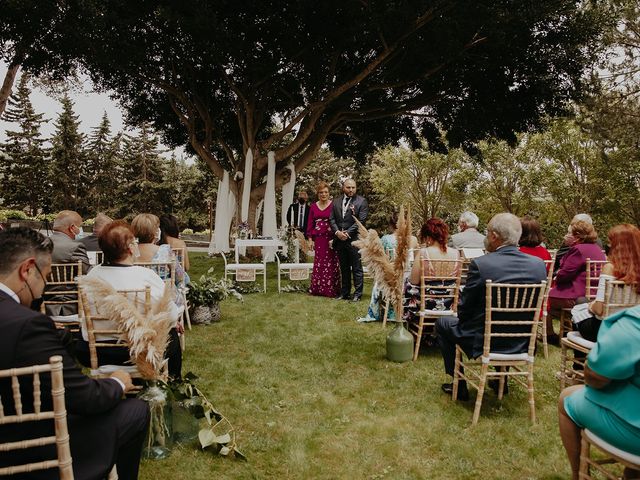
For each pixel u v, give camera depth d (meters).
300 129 14.83
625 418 2.05
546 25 11.41
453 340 3.96
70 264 4.23
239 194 15.90
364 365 4.91
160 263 4.33
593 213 26.09
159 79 13.93
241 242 9.98
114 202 43.56
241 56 11.64
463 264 5.79
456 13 10.05
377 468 3.04
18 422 1.64
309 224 8.75
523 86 12.73
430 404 3.97
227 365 4.84
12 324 1.74
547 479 2.91
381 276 4.97
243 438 3.36
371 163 38.00
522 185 28.14
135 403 2.34
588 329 3.61
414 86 14.36
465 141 15.44
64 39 11.02
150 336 2.73
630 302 3.13
